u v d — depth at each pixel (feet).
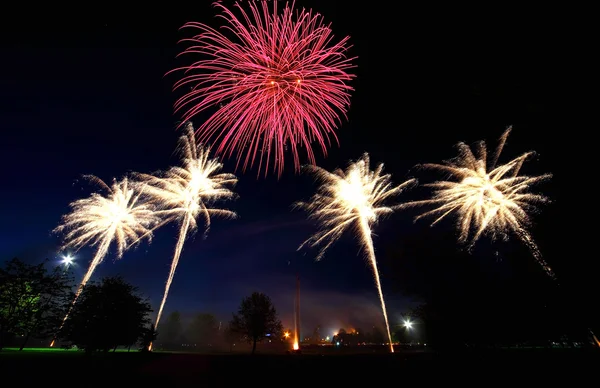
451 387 39.40
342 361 52.39
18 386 36.14
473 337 48.78
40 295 53.57
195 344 232.73
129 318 58.39
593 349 43.14
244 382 45.29
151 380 44.29
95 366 47.16
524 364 42.47
